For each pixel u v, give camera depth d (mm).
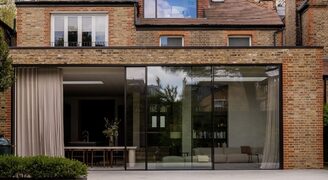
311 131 18062
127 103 18016
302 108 18094
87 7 22922
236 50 18141
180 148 17969
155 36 23625
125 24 23000
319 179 14812
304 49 18156
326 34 24391
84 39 22906
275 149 18156
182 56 18094
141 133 17969
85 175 14297
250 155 18062
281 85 18125
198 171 17406
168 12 24516
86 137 28391
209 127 18062
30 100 18125
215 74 18156
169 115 18016
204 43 23859
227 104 18125
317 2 24438
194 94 18094
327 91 22312
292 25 26109
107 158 18672
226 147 18031
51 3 22875
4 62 14375
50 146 18078
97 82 22266
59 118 18109
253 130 18125
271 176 15648
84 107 28984
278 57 18141
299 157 18016
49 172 13891
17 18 22953
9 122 18078
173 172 17078
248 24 23984
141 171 17453
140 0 24406
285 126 18031
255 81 18188
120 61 18016
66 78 20938
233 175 16031
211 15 24734
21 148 18062
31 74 18156
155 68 18109
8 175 13938
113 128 22391
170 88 18078
